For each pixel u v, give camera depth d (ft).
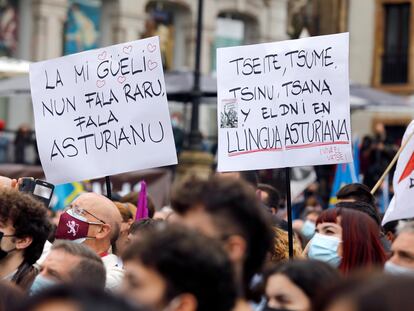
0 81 81.92
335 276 15.56
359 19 124.16
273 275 15.66
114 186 51.42
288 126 25.90
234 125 26.03
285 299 15.48
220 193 14.11
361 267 21.53
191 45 135.03
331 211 22.48
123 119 26.40
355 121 123.03
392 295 8.70
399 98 88.53
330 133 25.82
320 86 25.86
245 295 14.79
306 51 25.96
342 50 25.85
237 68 26.14
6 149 97.96
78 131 26.68
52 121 26.86
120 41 124.88
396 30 122.21
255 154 25.94
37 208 20.86
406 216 23.76
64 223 23.67
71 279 18.65
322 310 9.29
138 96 26.35
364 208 26.66
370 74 123.34
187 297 12.10
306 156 25.82
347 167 41.32
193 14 134.92
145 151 26.27
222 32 141.38
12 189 21.07
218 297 12.23
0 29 113.70
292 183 49.49
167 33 134.72
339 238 22.26
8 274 20.70
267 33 145.59
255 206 14.24
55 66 26.89
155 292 12.07
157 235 12.32
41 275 18.74
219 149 26.12
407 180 23.82
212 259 12.19
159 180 53.47
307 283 15.43
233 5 139.95
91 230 23.57
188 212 14.16
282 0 147.02
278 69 26.00
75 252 18.86
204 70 136.87
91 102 26.66
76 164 26.63
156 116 26.27
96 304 8.79
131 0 126.21
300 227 36.17
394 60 122.11
